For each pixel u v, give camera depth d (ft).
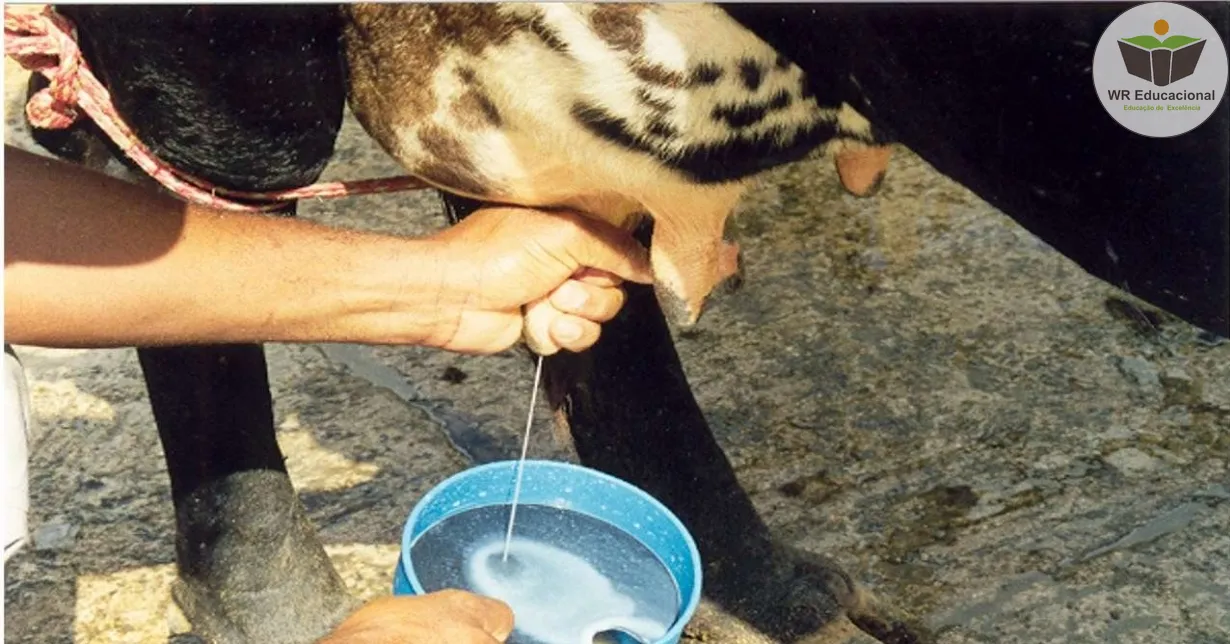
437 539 4.29
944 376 5.96
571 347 4.49
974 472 5.64
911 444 5.74
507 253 4.29
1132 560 5.32
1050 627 5.13
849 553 5.38
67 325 4.04
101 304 4.03
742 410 5.86
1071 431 5.76
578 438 5.10
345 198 6.75
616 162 4.26
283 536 5.05
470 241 4.30
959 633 5.12
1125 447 5.71
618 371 5.03
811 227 6.56
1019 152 3.97
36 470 5.63
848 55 4.06
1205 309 4.00
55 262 3.99
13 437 4.05
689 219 4.38
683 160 4.23
